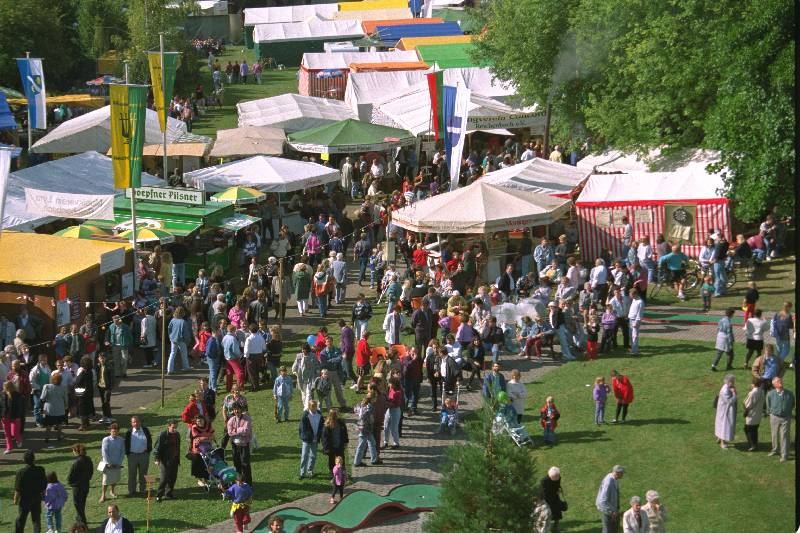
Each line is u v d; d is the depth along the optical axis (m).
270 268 65.25
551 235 71.56
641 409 46.81
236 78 155.75
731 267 61.88
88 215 68.44
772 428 41.06
